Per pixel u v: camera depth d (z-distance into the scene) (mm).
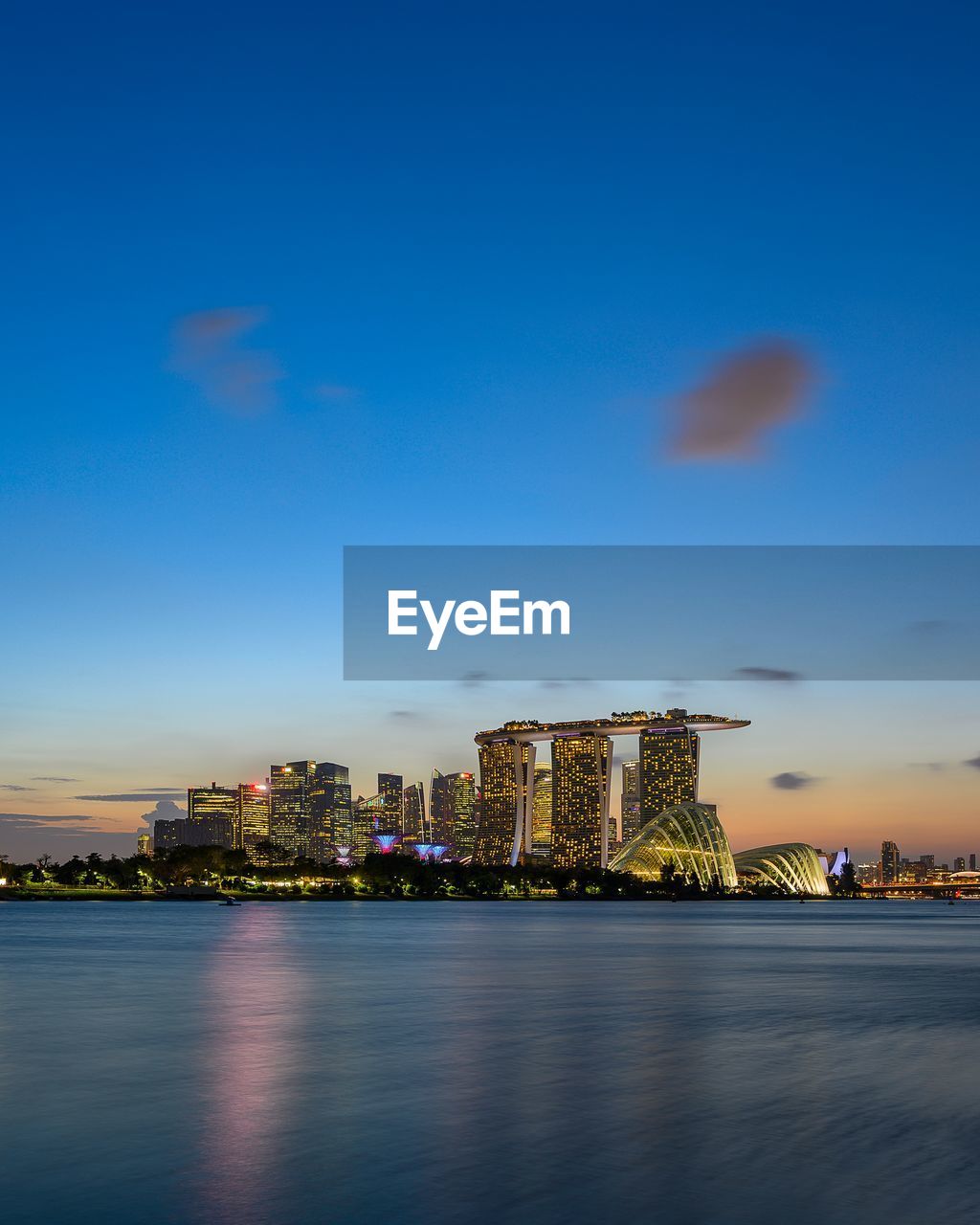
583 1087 33406
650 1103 30922
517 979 72188
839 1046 42156
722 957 97000
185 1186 22844
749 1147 26062
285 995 61156
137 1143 26422
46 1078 35000
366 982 69500
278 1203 21688
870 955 102375
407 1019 50062
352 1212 21125
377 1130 27688
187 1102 31188
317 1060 38438
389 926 163000
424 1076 35312
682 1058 38906
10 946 109688
